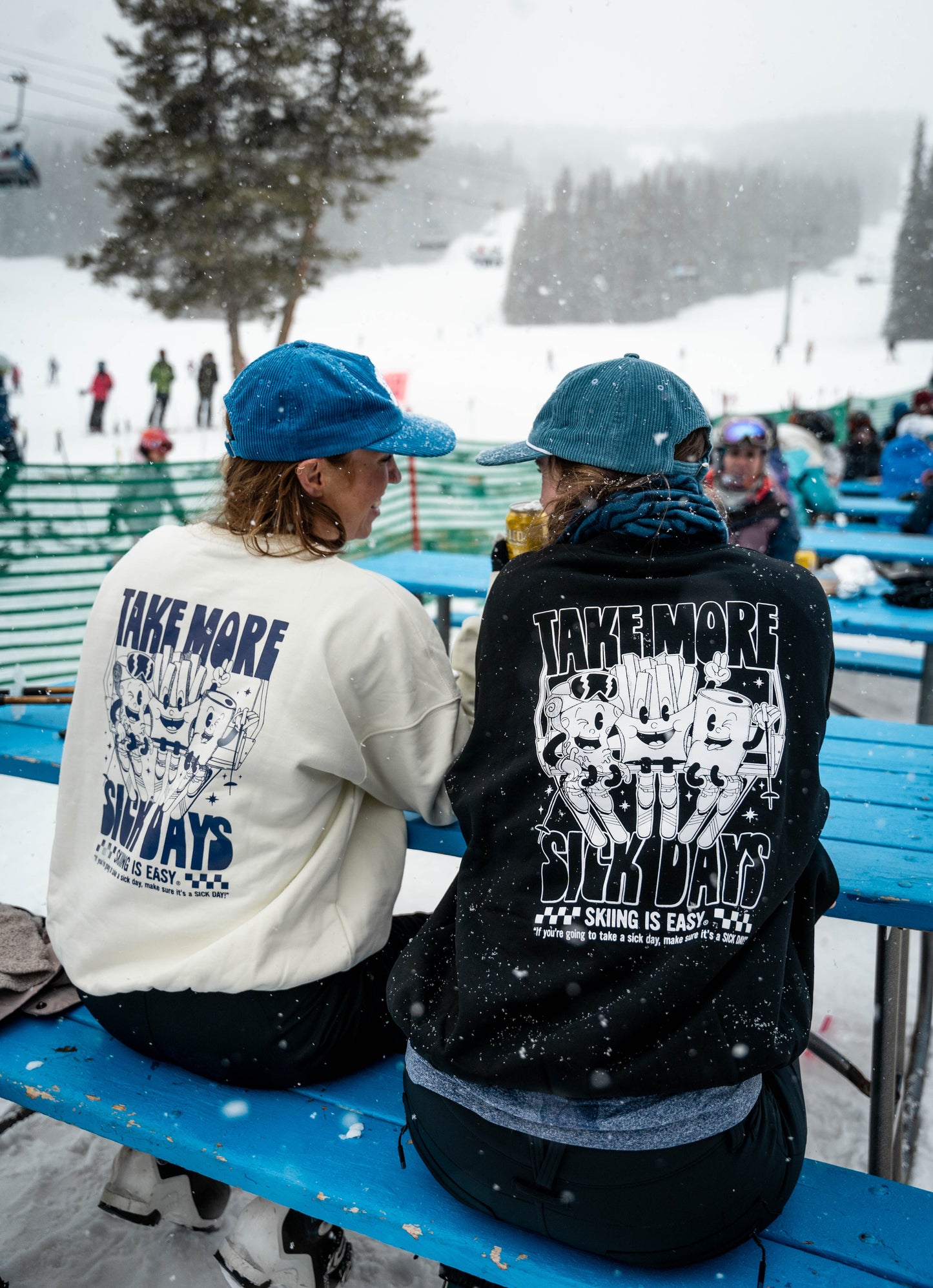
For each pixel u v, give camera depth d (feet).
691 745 3.81
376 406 4.81
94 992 4.94
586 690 3.94
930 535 16.55
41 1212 6.45
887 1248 4.17
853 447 33.14
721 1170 3.79
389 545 23.12
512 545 5.76
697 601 3.96
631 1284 3.93
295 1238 4.97
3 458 34.06
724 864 3.74
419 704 4.69
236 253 66.33
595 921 3.76
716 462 13.37
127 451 66.03
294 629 4.53
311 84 67.21
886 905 4.99
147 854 4.69
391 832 5.29
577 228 345.92
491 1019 3.80
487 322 335.06
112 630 4.90
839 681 18.61
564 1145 3.77
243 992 4.68
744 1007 3.67
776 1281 3.98
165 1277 5.90
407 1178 4.48
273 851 4.60
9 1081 5.18
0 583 15.57
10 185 98.68
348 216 71.56
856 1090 7.93
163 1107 4.94
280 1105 4.96
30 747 7.39
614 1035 3.62
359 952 4.89
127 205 67.00
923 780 6.42
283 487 4.79
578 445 4.37
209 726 4.57
